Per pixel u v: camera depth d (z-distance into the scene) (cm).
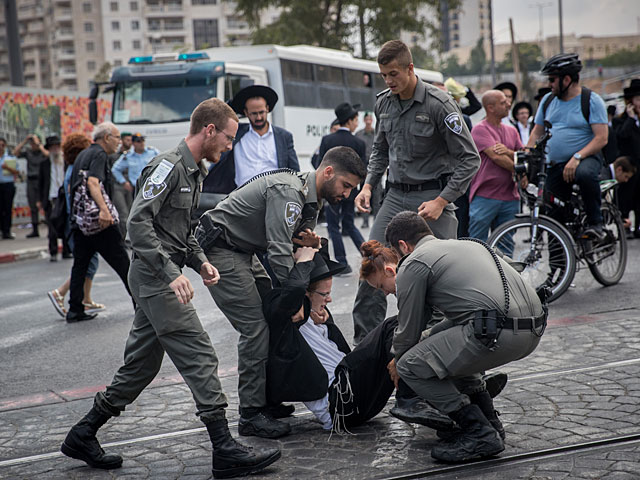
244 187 405
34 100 1827
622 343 531
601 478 324
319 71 1800
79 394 495
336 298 765
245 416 403
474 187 712
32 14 14575
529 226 671
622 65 13925
